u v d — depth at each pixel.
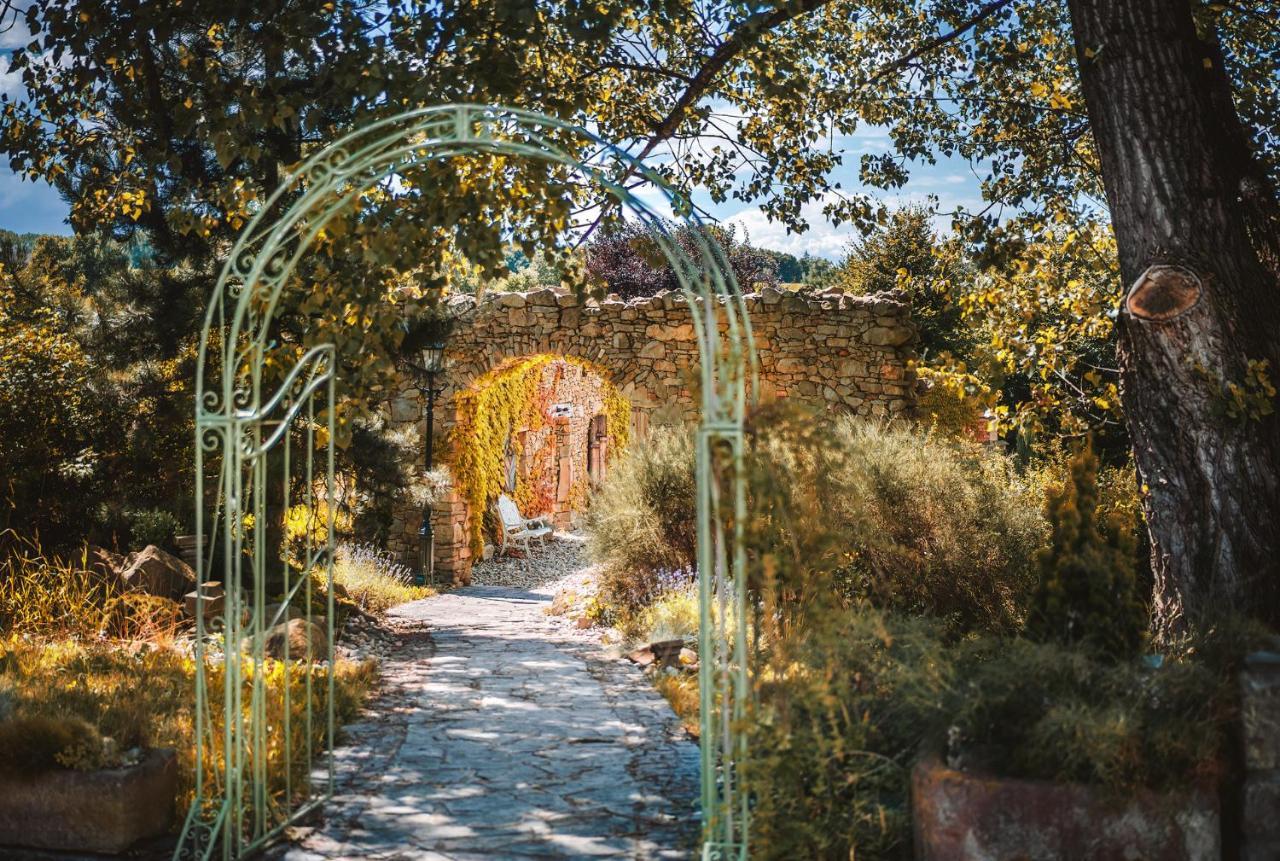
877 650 4.14
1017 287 9.03
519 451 20.91
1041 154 9.43
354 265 5.62
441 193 5.30
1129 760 3.26
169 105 7.05
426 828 4.23
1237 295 5.57
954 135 10.08
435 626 10.35
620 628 9.30
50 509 9.60
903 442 8.98
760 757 3.77
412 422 15.98
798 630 4.11
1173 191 5.64
